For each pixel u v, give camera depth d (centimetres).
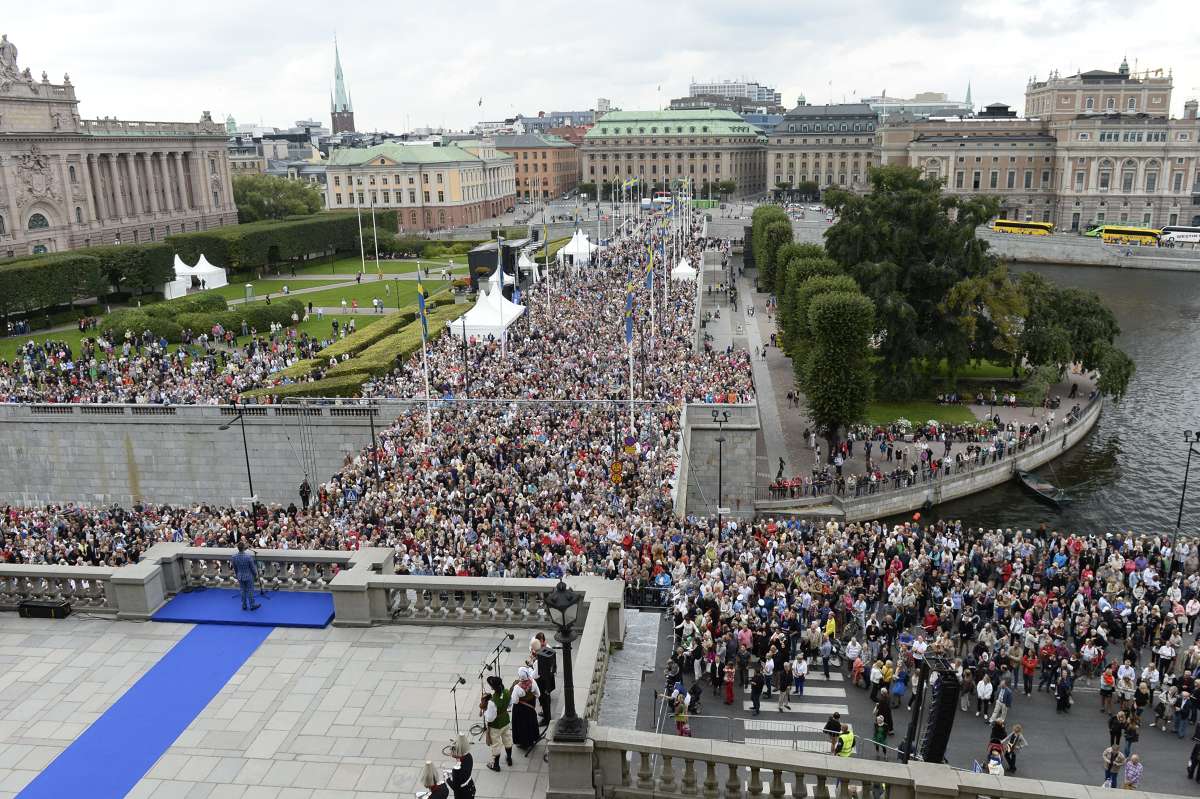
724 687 3803
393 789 2062
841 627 4397
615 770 2028
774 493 7312
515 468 5619
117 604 2820
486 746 2214
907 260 9794
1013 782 1875
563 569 3991
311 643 2664
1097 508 7594
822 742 3366
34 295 11412
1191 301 15912
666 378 7794
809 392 7906
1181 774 3425
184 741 2238
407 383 7688
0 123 13950
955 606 4384
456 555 4238
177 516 5988
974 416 9194
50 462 7725
